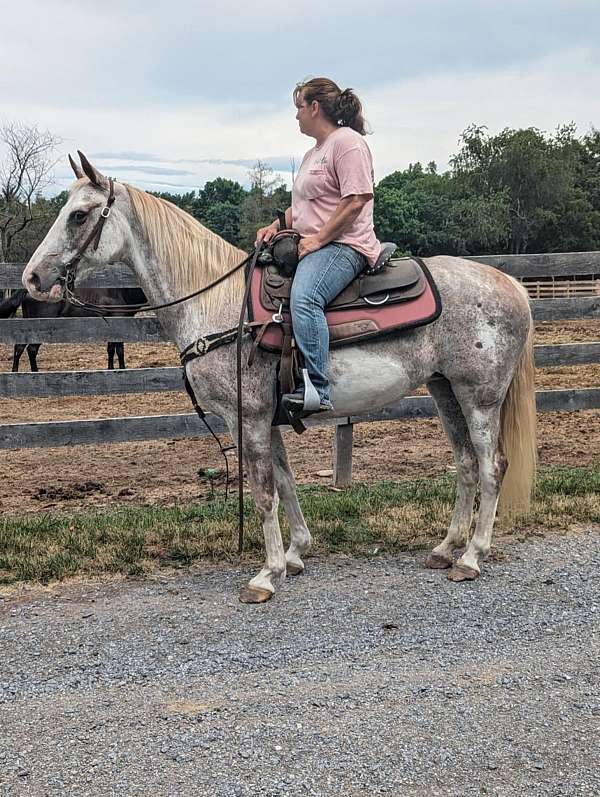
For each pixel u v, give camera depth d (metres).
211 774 2.60
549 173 61.09
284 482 4.36
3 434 5.65
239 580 4.29
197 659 3.40
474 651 3.45
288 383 3.81
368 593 4.10
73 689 3.17
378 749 2.72
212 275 4.05
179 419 6.00
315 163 3.83
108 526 5.00
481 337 4.07
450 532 4.52
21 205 36.66
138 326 5.86
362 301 3.91
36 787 2.55
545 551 4.65
